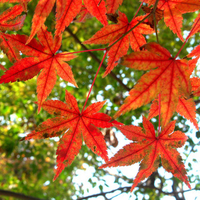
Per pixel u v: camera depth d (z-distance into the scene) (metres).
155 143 0.21
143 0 0.20
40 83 0.20
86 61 0.77
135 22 0.20
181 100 0.20
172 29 0.20
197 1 0.18
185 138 0.20
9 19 0.20
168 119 0.18
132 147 0.20
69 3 0.18
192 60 0.18
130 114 0.75
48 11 0.16
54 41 0.19
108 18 0.20
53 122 0.20
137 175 0.20
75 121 0.21
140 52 0.18
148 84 0.18
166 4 0.19
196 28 0.18
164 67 0.18
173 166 0.21
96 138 0.21
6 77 0.19
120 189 0.78
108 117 0.21
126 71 0.76
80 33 0.72
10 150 0.77
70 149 0.20
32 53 0.19
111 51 0.20
